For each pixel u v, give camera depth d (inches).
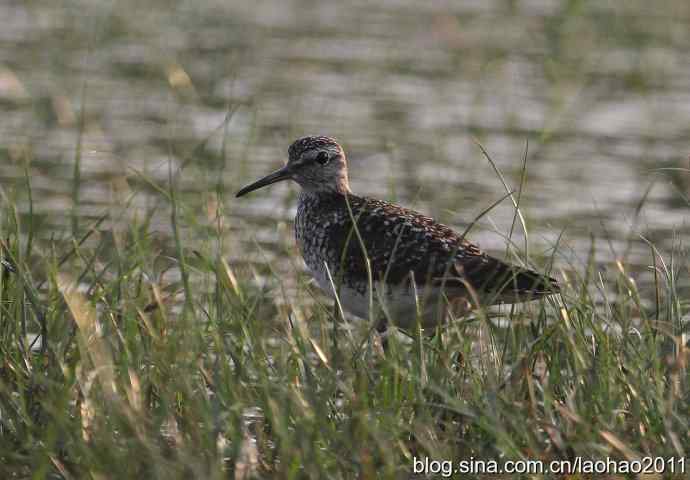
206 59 1145.4
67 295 415.8
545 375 427.5
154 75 1085.8
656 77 1130.0
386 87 1067.9
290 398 388.5
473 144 898.7
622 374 418.0
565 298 474.0
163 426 408.2
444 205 739.4
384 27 1291.8
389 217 511.2
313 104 1004.6
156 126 924.0
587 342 448.1
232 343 445.7
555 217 738.2
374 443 380.5
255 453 389.1
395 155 860.0
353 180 796.6
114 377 399.9
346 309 520.4
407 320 506.0
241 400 394.9
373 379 416.5
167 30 1247.5
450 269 481.1
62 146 860.0
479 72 1129.4
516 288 462.6
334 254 517.7
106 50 1160.8
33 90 1007.6
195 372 413.1
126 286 484.4
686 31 1277.1
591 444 367.9
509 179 819.4
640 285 610.2
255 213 703.7
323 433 379.9
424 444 376.5
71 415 409.7
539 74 1128.2
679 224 727.1
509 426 393.4
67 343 435.2
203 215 681.6
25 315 462.6
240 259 572.7
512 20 1315.2
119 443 378.3
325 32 1268.5
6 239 503.5
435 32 1234.6
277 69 1114.7
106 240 557.9
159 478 347.3
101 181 771.4
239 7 1370.6
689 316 531.2
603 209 758.5
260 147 870.4
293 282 573.6
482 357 445.1
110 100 994.1
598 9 1348.4
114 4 1302.9
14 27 1234.0
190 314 440.8
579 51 1208.8
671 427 379.2
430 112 994.1
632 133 956.0
